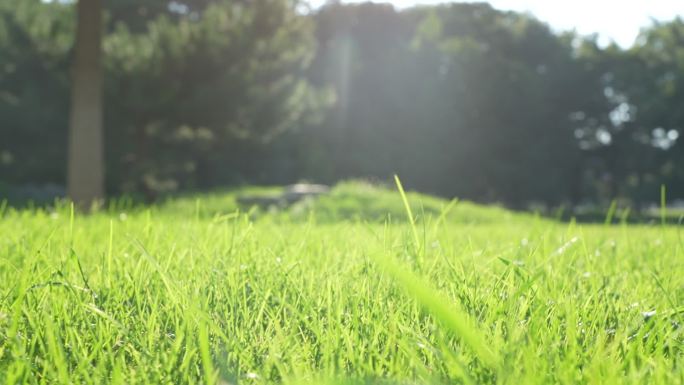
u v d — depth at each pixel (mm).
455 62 51969
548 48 58875
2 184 29094
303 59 27078
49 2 24812
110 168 27422
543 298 1856
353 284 2127
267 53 24750
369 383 1197
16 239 3234
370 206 16188
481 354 1113
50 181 31766
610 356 1370
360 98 52062
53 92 25453
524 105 52875
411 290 871
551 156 55531
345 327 1620
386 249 2168
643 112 53688
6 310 1734
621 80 57062
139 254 2750
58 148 31000
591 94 58656
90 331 1638
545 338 1479
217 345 1486
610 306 1919
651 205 57656
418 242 2037
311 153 46750
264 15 24641
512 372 1184
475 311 1758
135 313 1869
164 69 22688
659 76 56344
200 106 23797
